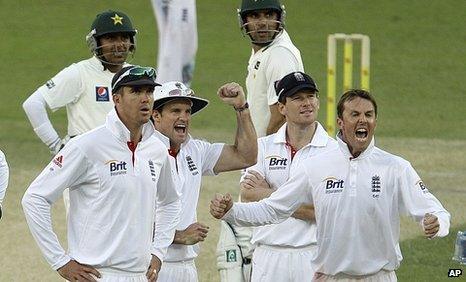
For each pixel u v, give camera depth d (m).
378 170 24.97
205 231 27.64
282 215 25.78
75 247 24.52
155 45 98.81
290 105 28.67
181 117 27.64
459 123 75.56
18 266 40.47
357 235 25.08
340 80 89.31
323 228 25.38
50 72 92.88
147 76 24.08
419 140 68.44
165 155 25.22
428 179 56.06
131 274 24.59
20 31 103.50
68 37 102.44
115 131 24.25
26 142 66.62
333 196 25.06
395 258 25.50
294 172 25.56
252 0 36.16
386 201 24.94
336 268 25.44
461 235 28.86
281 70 35.75
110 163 24.20
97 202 24.27
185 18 46.28
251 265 30.94
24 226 46.16
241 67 93.19
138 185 24.44
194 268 28.66
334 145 28.98
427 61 95.00
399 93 85.50
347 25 104.94
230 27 104.06
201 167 28.62
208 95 84.25
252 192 29.11
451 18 106.44
